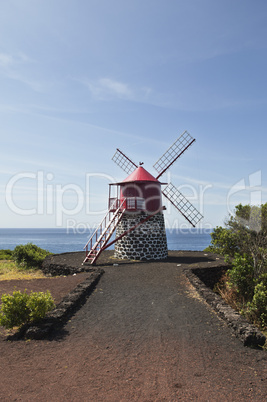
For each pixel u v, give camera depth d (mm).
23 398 4910
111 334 7789
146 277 14586
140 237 20609
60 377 5598
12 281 14891
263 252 15023
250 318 10859
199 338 7613
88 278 13734
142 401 4879
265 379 5719
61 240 146375
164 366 6094
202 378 5660
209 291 11547
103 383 5406
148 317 9141
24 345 7090
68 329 8109
